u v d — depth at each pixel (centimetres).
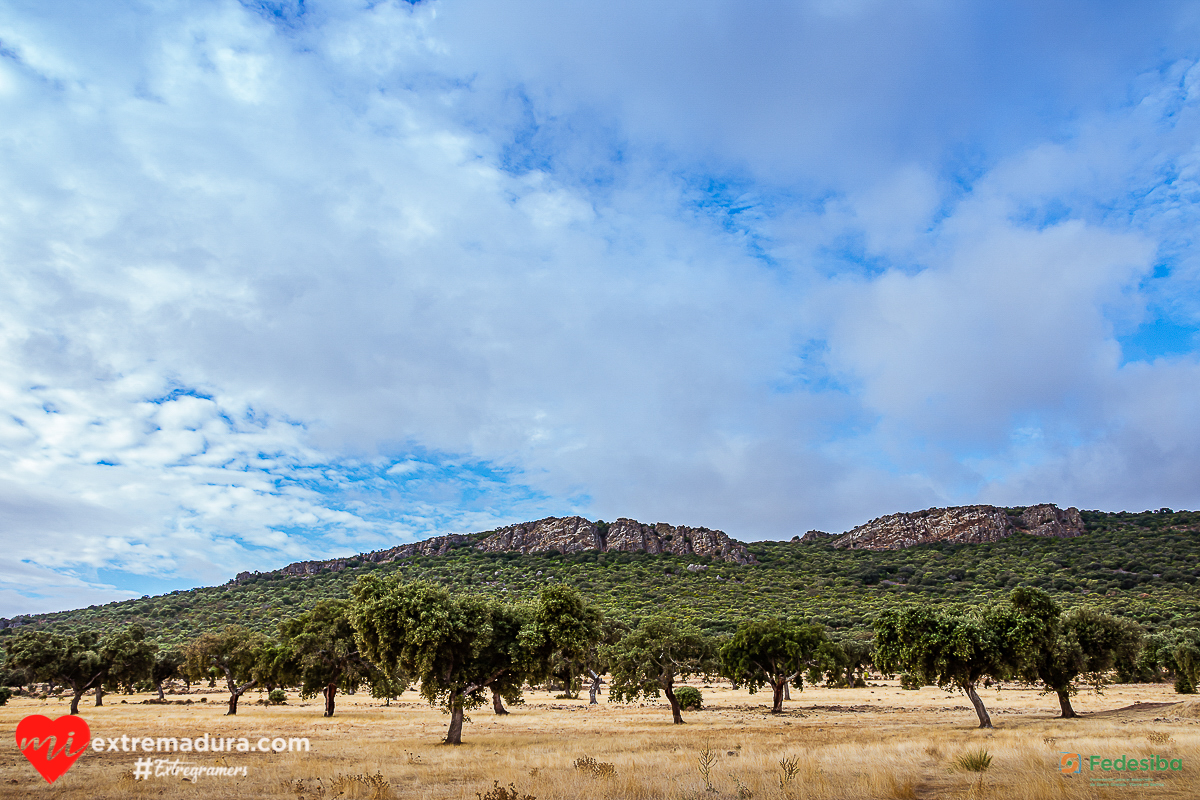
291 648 5172
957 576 19225
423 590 3356
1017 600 3844
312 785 1667
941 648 3497
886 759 1941
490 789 1572
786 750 2327
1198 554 17962
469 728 3991
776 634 5200
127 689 7194
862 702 6275
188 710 5709
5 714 4984
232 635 6347
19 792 1552
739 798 1384
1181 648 6062
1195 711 3369
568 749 2642
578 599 3638
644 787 1501
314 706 6372
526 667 3381
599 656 5500
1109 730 2800
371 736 3409
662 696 7956
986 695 6844
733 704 6353
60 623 19138
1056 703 5519
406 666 3181
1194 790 1319
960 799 1330
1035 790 1292
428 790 1596
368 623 3359
